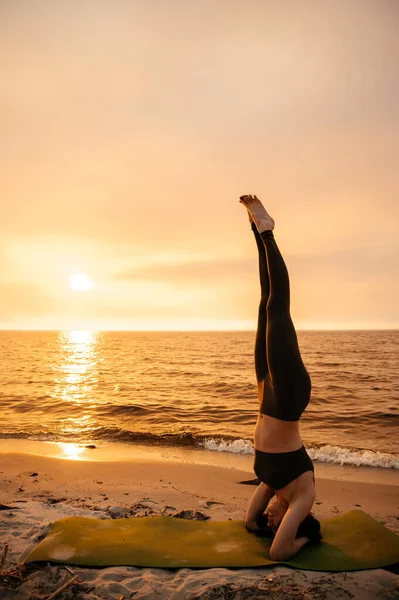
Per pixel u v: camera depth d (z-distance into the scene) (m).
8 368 34.31
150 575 3.57
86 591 3.31
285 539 3.82
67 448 9.95
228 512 5.46
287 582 3.45
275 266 4.01
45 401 17.19
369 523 4.48
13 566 3.69
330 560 3.81
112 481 7.20
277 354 3.87
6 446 10.11
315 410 15.23
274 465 4.02
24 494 6.39
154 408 15.77
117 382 24.27
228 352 57.91
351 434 11.80
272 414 4.04
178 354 53.62
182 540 4.20
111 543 4.04
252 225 4.51
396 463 8.74
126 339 132.88
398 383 23.12
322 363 36.41
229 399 18.08
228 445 10.27
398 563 3.74
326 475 8.02
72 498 6.20
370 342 87.88
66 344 94.19
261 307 4.43
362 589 3.36
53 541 4.02
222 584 3.40
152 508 5.65
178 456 9.29
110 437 11.13
